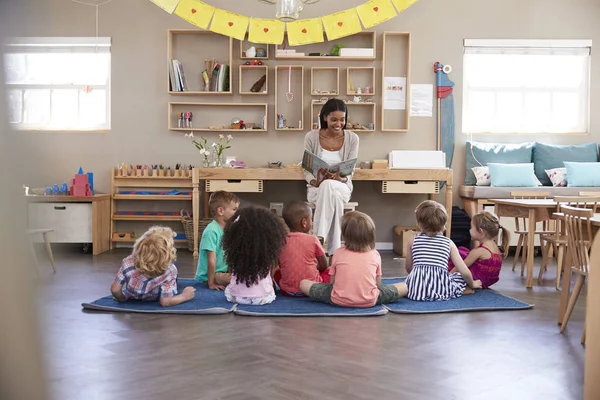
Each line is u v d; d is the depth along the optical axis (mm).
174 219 6207
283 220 3781
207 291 3775
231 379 2107
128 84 6387
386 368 2252
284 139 6418
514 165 6191
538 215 4199
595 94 6492
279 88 6379
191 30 6289
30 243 701
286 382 2078
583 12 6445
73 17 6379
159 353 2438
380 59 6395
